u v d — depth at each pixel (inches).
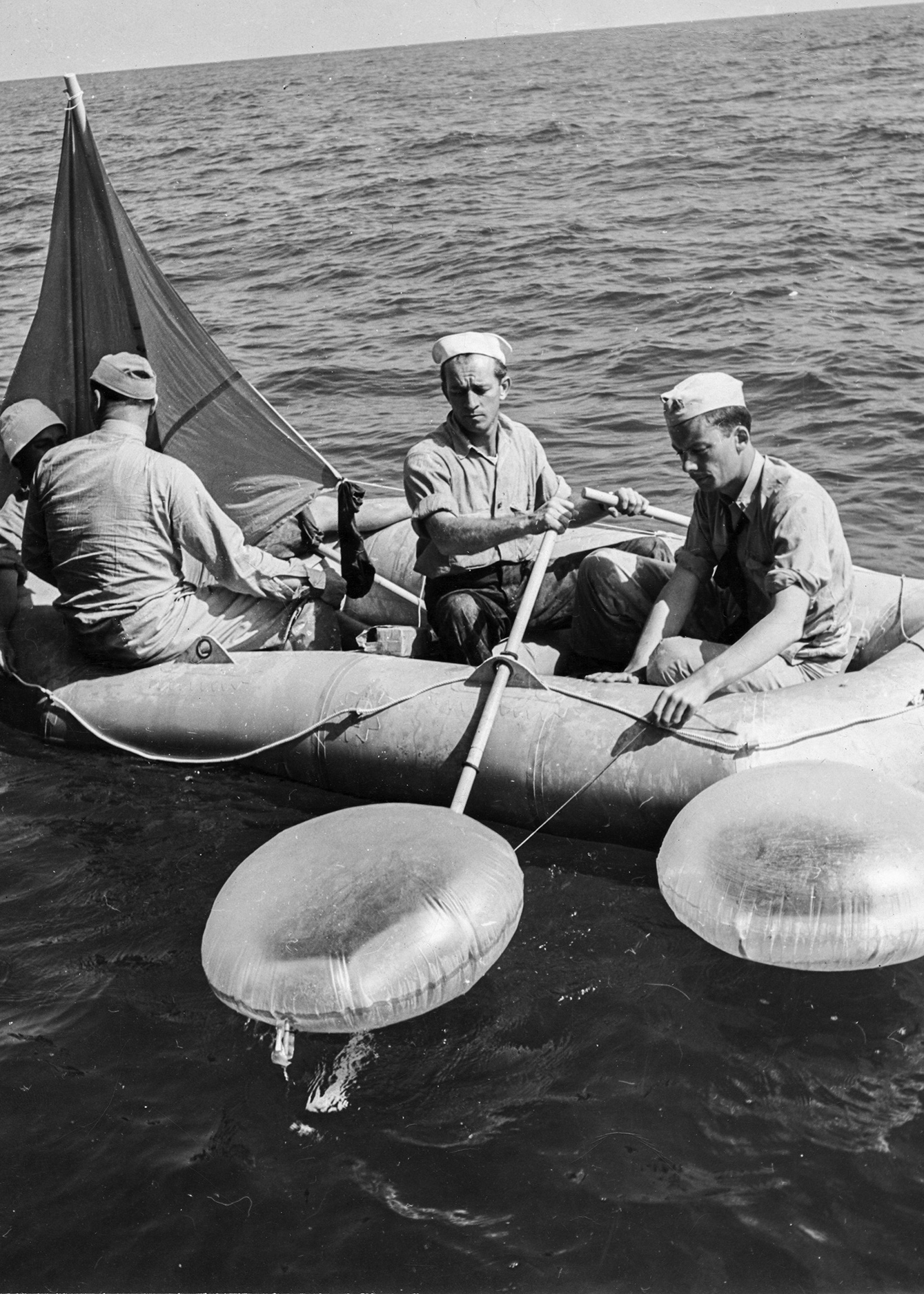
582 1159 107.8
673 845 128.7
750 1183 104.3
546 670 173.3
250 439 220.1
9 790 174.2
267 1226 103.7
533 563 177.6
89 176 196.1
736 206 655.1
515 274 542.0
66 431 197.8
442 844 125.6
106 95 2442.2
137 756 180.9
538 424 342.0
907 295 452.1
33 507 182.4
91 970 134.7
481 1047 121.2
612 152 905.5
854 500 273.4
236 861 154.0
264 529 225.3
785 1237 99.5
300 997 115.4
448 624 173.2
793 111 1077.1
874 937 116.8
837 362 371.9
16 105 2304.4
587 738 148.8
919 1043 117.2
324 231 680.4
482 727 150.3
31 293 579.8
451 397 168.2
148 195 884.6
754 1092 113.3
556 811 150.6
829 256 518.9
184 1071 120.1
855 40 2233.0
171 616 180.9
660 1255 98.8
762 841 122.5
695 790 142.3
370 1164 108.7
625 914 138.9
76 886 150.3
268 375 414.9
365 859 124.0
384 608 209.6
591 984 128.4
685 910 124.6
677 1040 120.0
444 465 171.5
